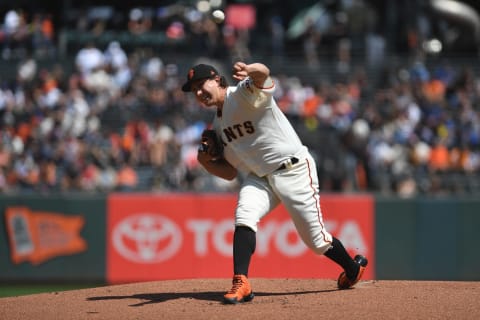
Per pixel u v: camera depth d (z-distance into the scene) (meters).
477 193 57.94
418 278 46.41
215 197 46.62
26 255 46.62
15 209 46.75
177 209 46.62
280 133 21.52
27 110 66.19
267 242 45.91
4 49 78.44
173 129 63.44
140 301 22.88
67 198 46.72
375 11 93.12
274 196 22.08
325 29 88.75
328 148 62.38
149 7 94.31
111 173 57.22
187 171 56.59
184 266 46.28
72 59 74.81
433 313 20.19
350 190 57.84
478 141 65.62
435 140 64.25
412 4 91.25
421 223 46.56
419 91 71.88
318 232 22.20
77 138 61.53
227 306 21.31
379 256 46.34
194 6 85.44
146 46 81.06
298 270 45.81
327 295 22.91
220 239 46.41
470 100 72.25
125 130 63.75
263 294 23.64
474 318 19.69
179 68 74.88
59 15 90.06
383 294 22.95
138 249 46.47
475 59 85.31
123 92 69.06
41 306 22.80
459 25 90.19
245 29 83.25
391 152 61.56
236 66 20.42
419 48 84.75
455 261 46.50
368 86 75.12
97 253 46.47
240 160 21.91
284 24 96.25
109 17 86.38
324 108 67.81
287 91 70.12
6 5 90.56
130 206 46.59
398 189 57.03
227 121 21.44
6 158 58.56
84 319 20.58
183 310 21.03
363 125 61.59
